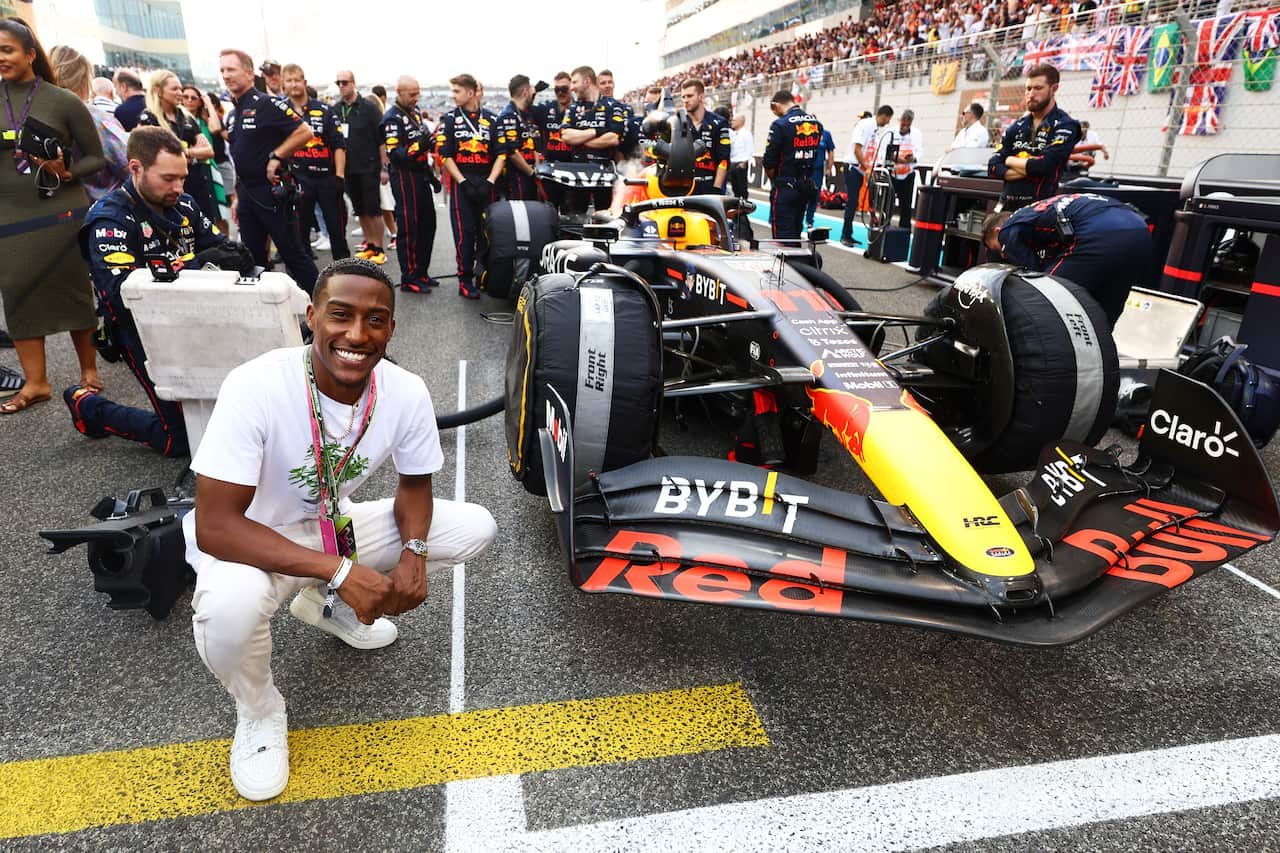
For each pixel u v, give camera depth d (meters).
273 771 1.79
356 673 2.22
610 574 1.98
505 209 5.96
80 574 2.70
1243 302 5.05
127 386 4.68
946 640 2.42
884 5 21.84
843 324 2.96
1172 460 2.44
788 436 3.14
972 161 8.00
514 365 2.78
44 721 2.03
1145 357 4.59
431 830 1.71
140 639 2.37
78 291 4.20
